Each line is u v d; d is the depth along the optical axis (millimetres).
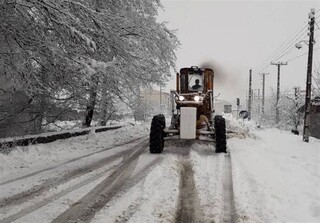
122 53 9188
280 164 7496
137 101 13664
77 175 5914
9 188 5062
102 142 10555
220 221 3889
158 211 4117
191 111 8227
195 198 4684
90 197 4668
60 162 7086
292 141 14445
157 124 8312
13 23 7730
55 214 4027
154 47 11656
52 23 7746
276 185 5496
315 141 17188
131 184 5340
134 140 11391
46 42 7938
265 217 4066
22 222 3773
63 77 9125
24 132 11102
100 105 14602
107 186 5223
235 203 4508
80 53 8414
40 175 5887
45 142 9500
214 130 8578
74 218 3902
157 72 12758
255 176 6020
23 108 10789
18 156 7227
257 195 4863
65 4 7648
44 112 11750
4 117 10461
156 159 7441
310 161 8500
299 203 4672
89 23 8273
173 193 4840
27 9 7500
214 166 6707
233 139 11430
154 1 13453
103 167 6582
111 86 10078
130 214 4043
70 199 4574
